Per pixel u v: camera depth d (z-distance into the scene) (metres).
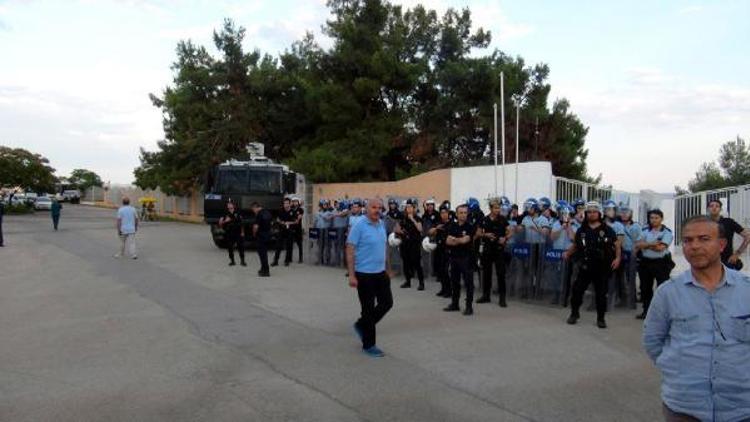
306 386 6.43
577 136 31.81
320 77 33.50
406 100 33.53
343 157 31.25
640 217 16.22
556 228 11.55
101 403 5.91
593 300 10.98
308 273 15.56
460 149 31.80
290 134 37.53
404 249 13.21
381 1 32.69
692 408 3.37
